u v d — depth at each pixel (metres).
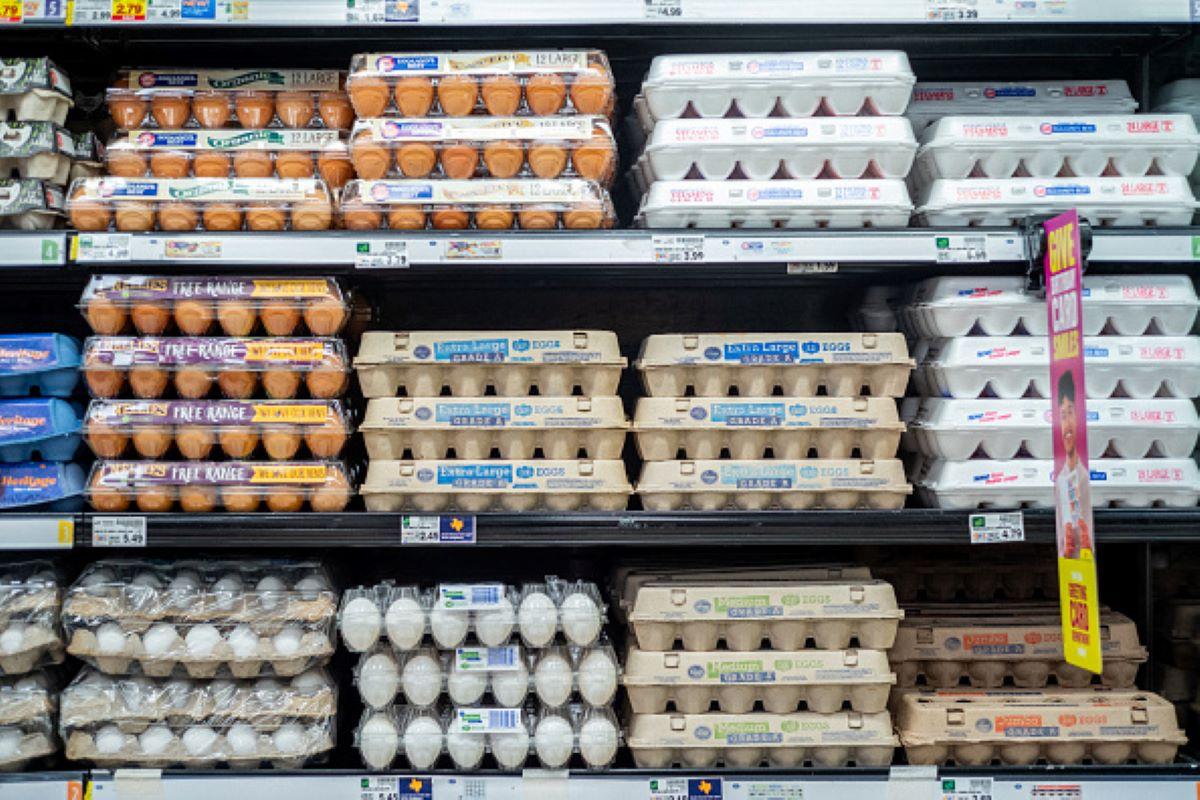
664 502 2.21
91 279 2.21
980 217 2.22
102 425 2.17
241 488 2.17
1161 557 2.66
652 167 2.25
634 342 2.87
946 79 2.77
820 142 2.18
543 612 2.13
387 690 2.12
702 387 2.29
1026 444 2.26
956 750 2.18
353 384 2.66
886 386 2.28
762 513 2.16
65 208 2.21
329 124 2.30
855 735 2.16
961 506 2.23
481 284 2.77
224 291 2.19
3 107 2.22
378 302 2.81
